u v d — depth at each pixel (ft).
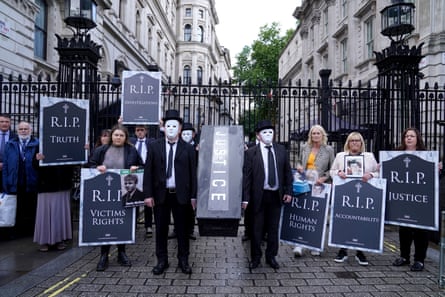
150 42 97.60
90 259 15.87
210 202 13.24
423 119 30.40
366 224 15.16
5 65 31.76
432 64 37.93
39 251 17.01
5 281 13.30
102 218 14.78
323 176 16.60
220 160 14.02
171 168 14.28
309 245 15.84
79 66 22.34
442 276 12.99
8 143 18.16
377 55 23.39
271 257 15.07
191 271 14.26
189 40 156.87
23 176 18.43
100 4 54.60
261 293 12.41
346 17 67.31
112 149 15.75
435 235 18.79
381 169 15.67
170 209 14.79
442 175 19.03
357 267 15.16
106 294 12.19
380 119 22.57
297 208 16.37
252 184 14.84
